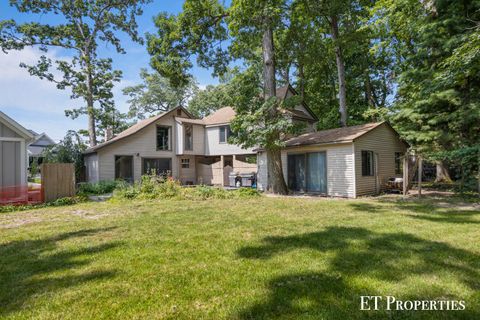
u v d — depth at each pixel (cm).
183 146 2106
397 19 1489
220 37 1498
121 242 490
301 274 337
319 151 1345
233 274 342
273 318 247
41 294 298
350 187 1210
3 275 351
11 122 1062
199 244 471
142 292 299
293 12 1369
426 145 1463
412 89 1498
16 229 618
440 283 307
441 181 1627
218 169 2155
